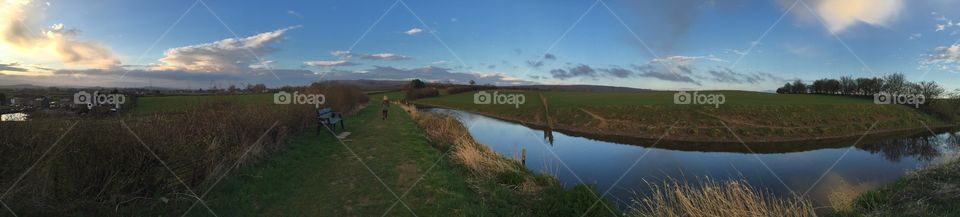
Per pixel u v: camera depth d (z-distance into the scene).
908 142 24.69
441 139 12.74
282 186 6.40
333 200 5.91
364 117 20.48
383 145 10.73
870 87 53.53
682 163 15.88
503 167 8.75
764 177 13.18
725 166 15.47
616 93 69.25
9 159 4.21
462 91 79.06
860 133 29.14
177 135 5.76
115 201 4.64
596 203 6.40
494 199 6.46
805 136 27.58
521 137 23.06
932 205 6.97
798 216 6.80
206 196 5.50
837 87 59.81
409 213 5.51
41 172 4.34
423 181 7.06
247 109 9.23
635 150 20.27
